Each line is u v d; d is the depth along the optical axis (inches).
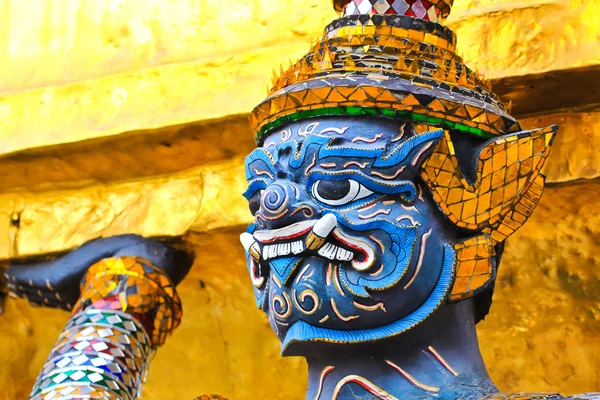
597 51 205.5
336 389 166.1
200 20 249.3
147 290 229.6
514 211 169.5
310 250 161.8
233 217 235.1
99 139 239.8
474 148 168.1
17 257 250.8
